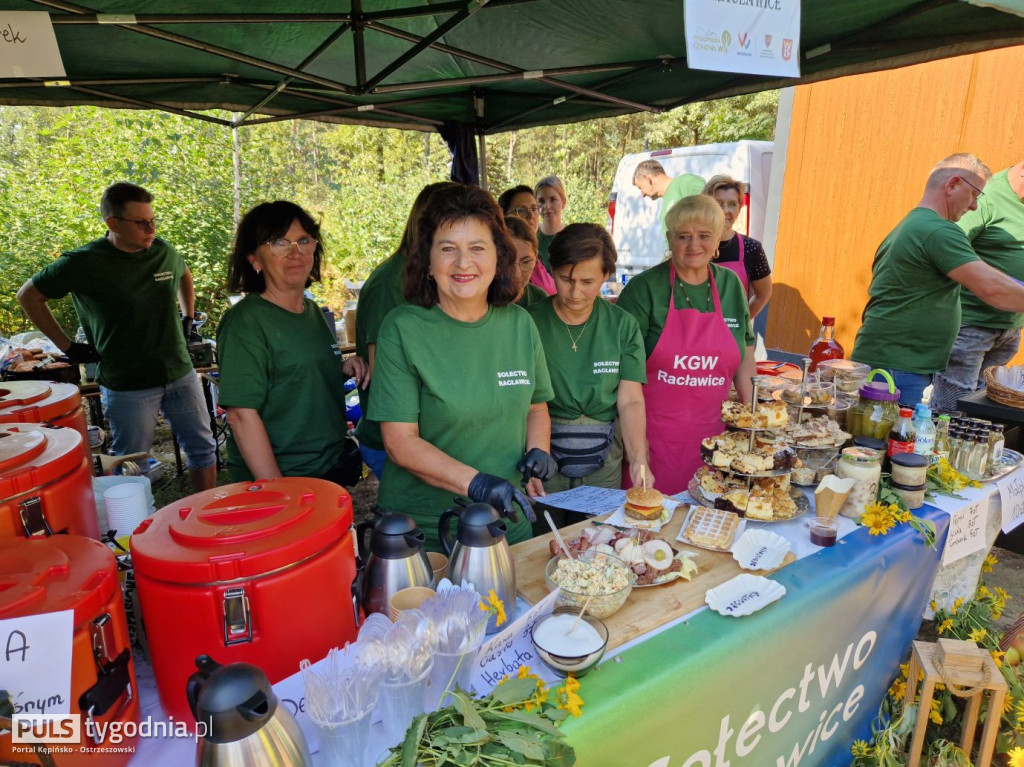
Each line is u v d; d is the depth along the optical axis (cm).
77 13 219
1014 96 479
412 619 108
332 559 115
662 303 283
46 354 427
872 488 201
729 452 210
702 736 143
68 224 844
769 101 1695
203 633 103
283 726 85
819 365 292
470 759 96
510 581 135
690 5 157
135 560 104
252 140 1115
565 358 252
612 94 443
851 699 198
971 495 228
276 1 276
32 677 87
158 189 901
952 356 432
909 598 206
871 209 575
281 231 211
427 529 191
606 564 150
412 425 181
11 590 91
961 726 221
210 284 923
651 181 591
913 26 294
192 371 431
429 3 298
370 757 104
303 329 227
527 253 302
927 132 529
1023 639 239
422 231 175
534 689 114
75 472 132
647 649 138
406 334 178
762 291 448
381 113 507
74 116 908
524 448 200
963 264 312
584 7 297
